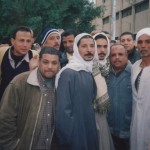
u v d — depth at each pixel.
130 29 29.42
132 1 28.56
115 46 5.03
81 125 4.09
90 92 4.23
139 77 4.73
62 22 18.77
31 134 3.83
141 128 4.59
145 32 4.70
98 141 4.42
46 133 3.88
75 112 4.07
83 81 4.16
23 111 3.93
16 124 3.98
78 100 4.09
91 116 4.19
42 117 3.87
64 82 4.04
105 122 4.66
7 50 4.96
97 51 4.88
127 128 4.93
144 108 4.58
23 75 4.02
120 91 4.95
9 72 4.87
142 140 4.58
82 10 19.58
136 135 4.67
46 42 5.82
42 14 17.59
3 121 3.91
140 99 4.63
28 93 3.93
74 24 19.70
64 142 3.94
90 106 4.20
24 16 17.06
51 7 17.89
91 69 4.43
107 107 4.61
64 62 5.48
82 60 4.38
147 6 26.33
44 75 3.93
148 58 4.73
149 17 25.66
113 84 5.01
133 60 6.77
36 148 3.86
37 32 16.42
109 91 5.02
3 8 16.53
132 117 4.79
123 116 4.92
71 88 4.05
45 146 3.88
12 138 3.94
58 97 3.97
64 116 3.90
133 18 28.72
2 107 3.95
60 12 18.08
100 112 4.57
